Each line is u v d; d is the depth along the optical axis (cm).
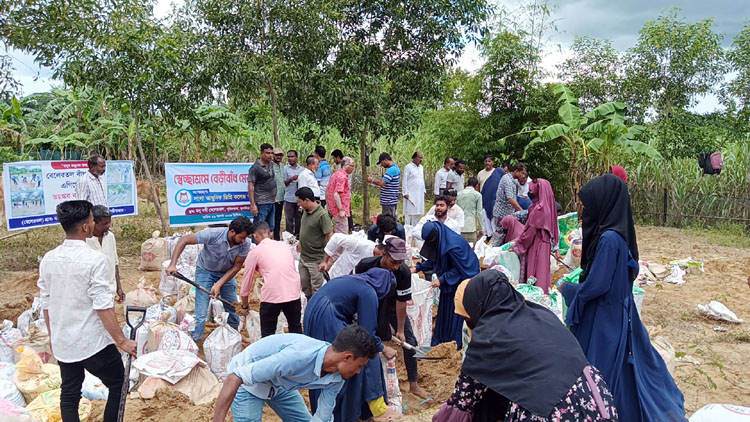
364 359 320
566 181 1631
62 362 388
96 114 1833
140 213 1451
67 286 380
